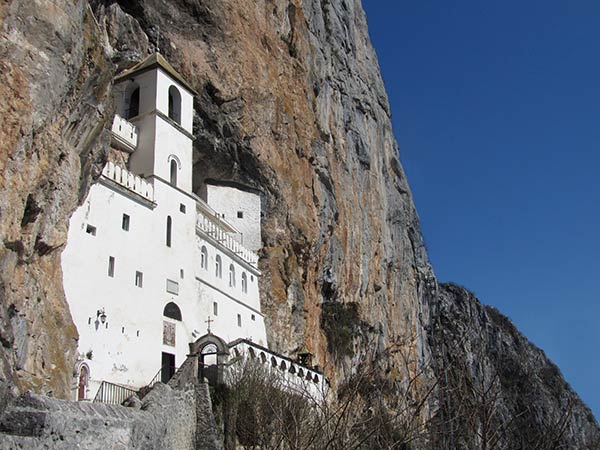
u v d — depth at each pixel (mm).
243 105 47219
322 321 55562
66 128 25016
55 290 25969
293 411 17531
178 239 37562
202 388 25891
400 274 75625
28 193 21984
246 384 28062
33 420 14180
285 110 52156
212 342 30516
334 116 64062
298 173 52125
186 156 40531
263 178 48125
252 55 49844
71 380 25688
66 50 23203
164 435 21188
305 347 49875
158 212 36219
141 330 32656
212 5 46812
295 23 57375
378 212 70375
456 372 13711
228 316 41875
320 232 53719
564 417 13219
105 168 32344
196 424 25000
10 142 20719
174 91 41438
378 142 76438
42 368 23422
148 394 22688
